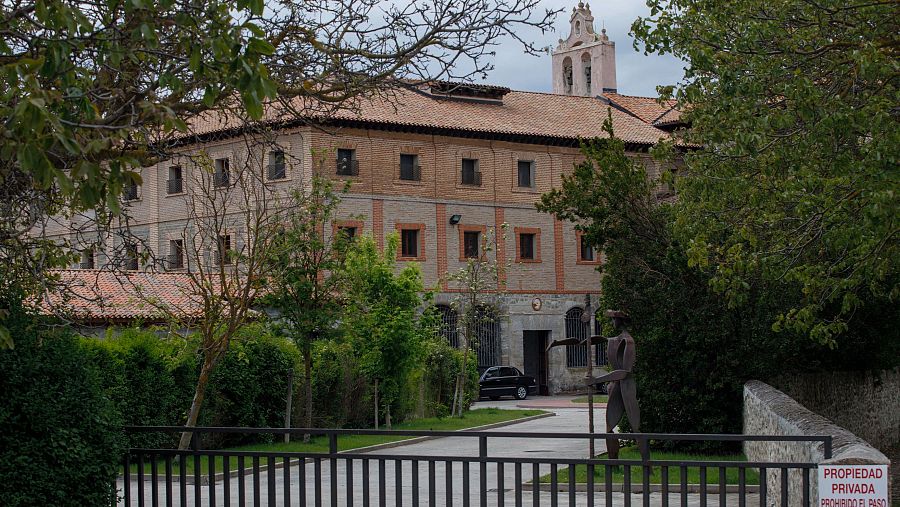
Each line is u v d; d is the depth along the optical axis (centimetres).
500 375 5075
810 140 1308
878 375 2555
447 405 3762
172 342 2189
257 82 709
